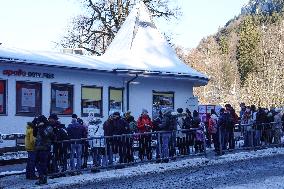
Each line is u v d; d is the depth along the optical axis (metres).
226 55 127.38
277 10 156.00
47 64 20.31
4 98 19.34
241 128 20.86
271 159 18.66
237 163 17.53
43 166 13.34
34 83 20.38
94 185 13.48
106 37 37.91
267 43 107.69
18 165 17.20
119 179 14.35
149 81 24.92
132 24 28.75
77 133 15.23
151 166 16.30
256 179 14.73
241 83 109.25
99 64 23.00
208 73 110.44
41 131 13.44
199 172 15.71
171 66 26.39
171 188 13.23
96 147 15.50
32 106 20.23
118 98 23.75
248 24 120.25
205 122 21.12
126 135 16.27
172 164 16.70
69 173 14.80
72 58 22.70
